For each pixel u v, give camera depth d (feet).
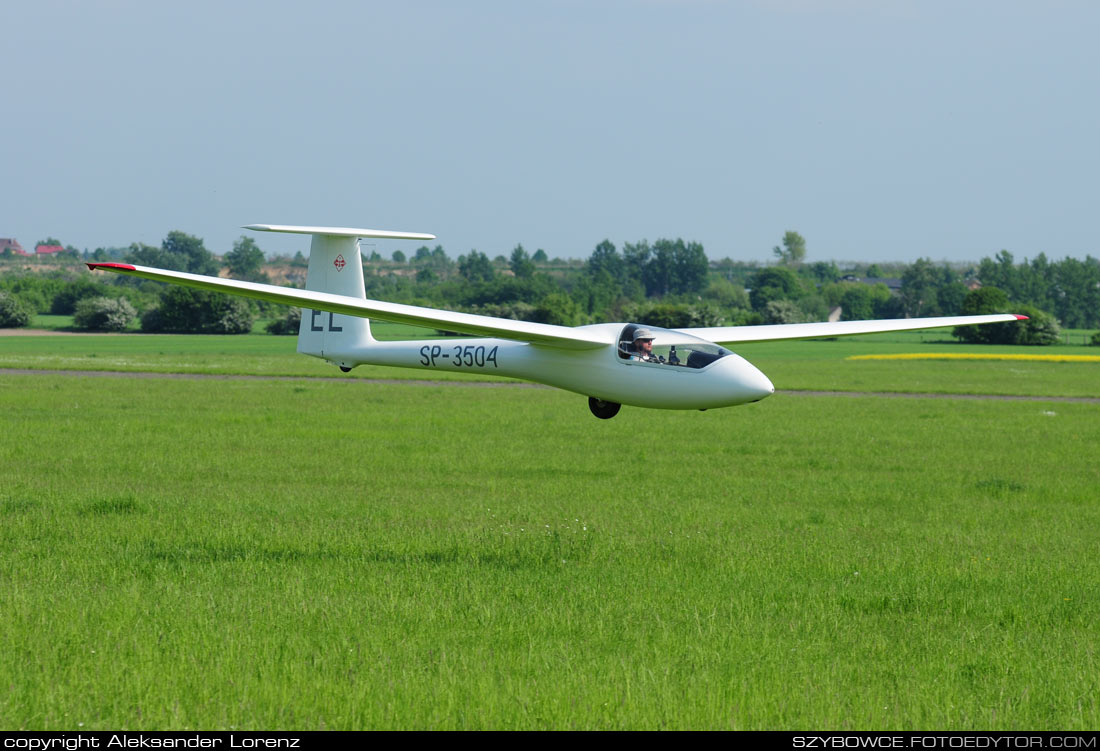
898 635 105.19
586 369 196.85
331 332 247.91
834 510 188.55
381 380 543.80
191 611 104.37
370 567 129.59
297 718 76.54
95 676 83.66
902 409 414.21
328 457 250.16
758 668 90.02
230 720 75.66
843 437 315.17
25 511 166.40
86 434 284.41
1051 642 103.45
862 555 144.46
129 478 212.64
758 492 208.03
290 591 114.21
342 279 250.16
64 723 75.05
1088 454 281.33
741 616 109.60
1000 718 80.79
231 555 136.67
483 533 153.48
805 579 130.11
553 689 82.43
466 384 525.75
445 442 285.43
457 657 91.45
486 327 188.24
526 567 132.77
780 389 526.57
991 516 185.26
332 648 93.09
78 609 103.91
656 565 135.33
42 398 398.01
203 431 298.97
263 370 602.03
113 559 130.93
